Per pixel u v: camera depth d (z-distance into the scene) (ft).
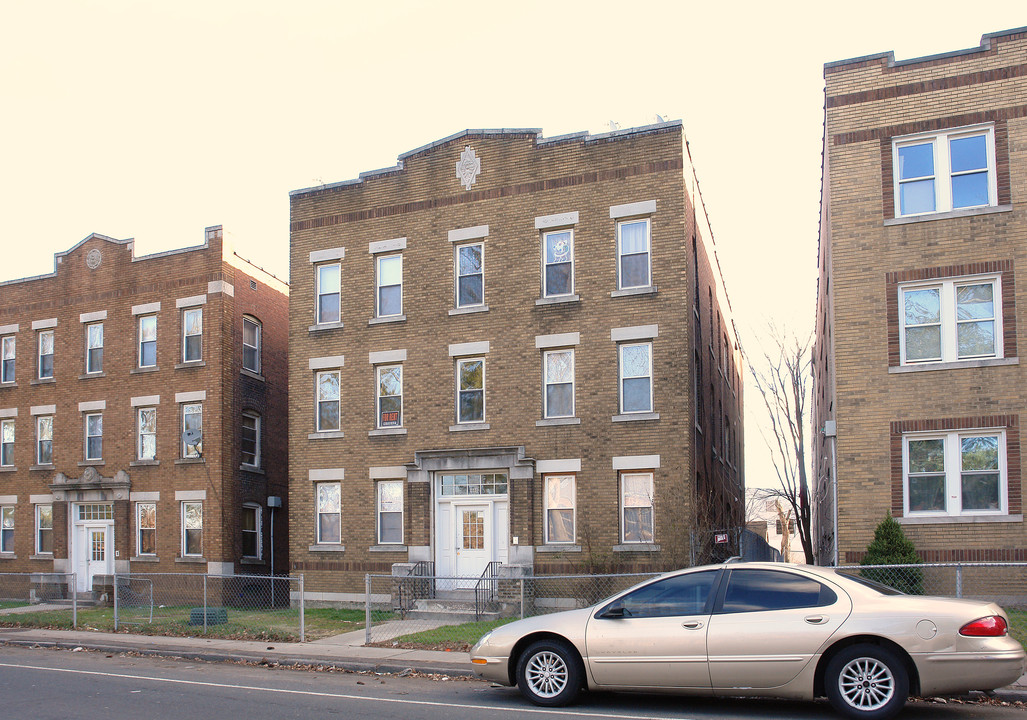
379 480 80.23
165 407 91.25
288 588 96.37
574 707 35.06
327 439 82.28
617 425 71.92
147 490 90.79
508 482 74.74
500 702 36.42
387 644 54.03
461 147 80.18
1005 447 58.80
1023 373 58.85
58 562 93.56
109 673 45.52
